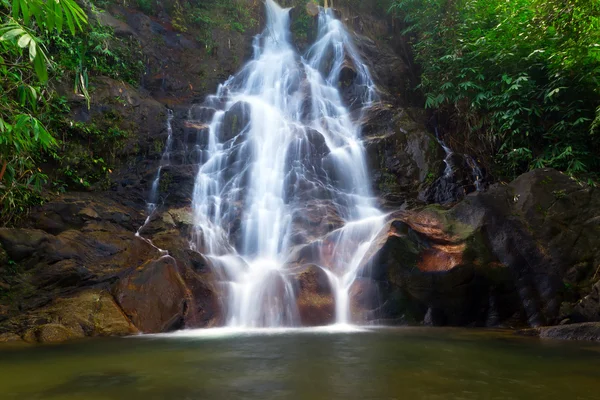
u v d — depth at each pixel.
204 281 7.17
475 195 7.99
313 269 7.45
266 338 5.41
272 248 8.88
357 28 16.14
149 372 3.54
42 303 6.31
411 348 4.64
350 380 3.21
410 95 14.78
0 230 6.60
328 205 9.70
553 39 8.91
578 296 6.96
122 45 11.91
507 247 7.31
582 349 4.54
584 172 8.85
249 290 7.19
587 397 2.74
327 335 5.72
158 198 9.61
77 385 3.15
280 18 16.08
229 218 9.46
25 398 2.84
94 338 5.55
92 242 7.40
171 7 14.34
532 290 7.10
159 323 6.27
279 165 10.52
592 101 9.35
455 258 7.04
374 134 11.41
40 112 8.55
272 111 12.18
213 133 11.00
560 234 7.43
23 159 7.21
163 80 12.65
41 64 3.54
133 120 10.40
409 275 7.02
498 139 10.67
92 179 9.34
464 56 10.92
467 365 3.73
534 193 7.74
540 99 9.94
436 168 10.51
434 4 13.18
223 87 13.52
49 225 7.75
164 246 8.12
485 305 7.11
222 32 14.63
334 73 13.96
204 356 4.22
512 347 4.68
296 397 2.79
